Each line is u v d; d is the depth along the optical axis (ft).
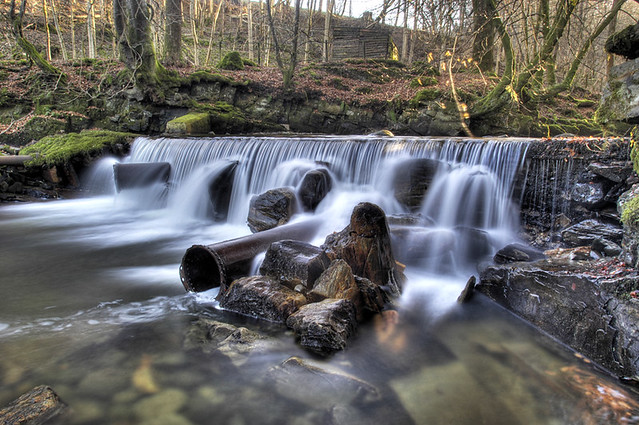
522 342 12.64
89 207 36.70
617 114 10.92
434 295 16.70
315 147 32.19
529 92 47.14
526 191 22.97
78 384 10.08
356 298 14.39
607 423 8.86
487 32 25.73
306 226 20.86
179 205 33.88
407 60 86.58
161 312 14.73
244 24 122.01
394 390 10.10
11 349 11.80
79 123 52.95
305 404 9.45
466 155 25.89
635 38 10.31
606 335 11.08
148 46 53.42
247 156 34.73
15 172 40.45
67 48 92.79
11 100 54.08
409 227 20.66
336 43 85.10
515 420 9.05
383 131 47.11
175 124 49.14
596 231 17.56
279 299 13.70
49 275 19.16
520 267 14.94
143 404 9.37
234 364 10.98
